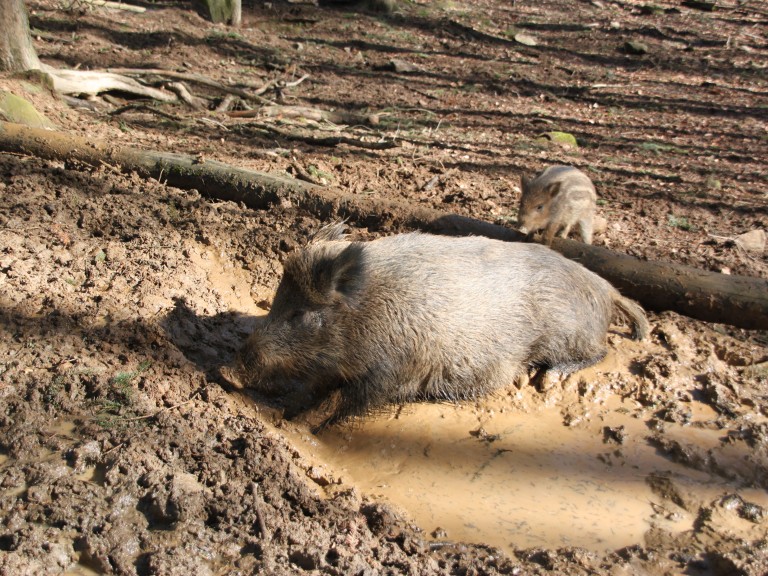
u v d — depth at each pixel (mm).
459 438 3434
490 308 3547
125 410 3250
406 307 3473
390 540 3002
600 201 5273
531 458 3354
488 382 3605
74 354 3414
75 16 8742
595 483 3262
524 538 3059
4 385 3260
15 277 3678
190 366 3480
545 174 4523
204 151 5172
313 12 11008
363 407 3516
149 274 3826
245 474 3113
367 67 8883
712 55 10914
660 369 3682
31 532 2875
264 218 4371
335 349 3482
